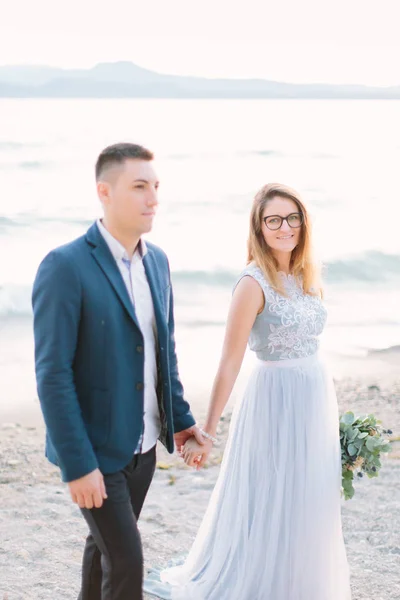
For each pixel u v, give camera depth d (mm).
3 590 3961
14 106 60281
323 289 3799
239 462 3736
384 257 18484
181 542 4598
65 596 3922
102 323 2811
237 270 17219
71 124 50719
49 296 2754
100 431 2875
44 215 23438
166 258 3225
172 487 5617
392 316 13445
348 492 3803
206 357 10797
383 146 44906
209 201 26953
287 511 3598
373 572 4230
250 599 3678
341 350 11203
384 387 9078
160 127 51875
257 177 33594
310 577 3609
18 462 6234
